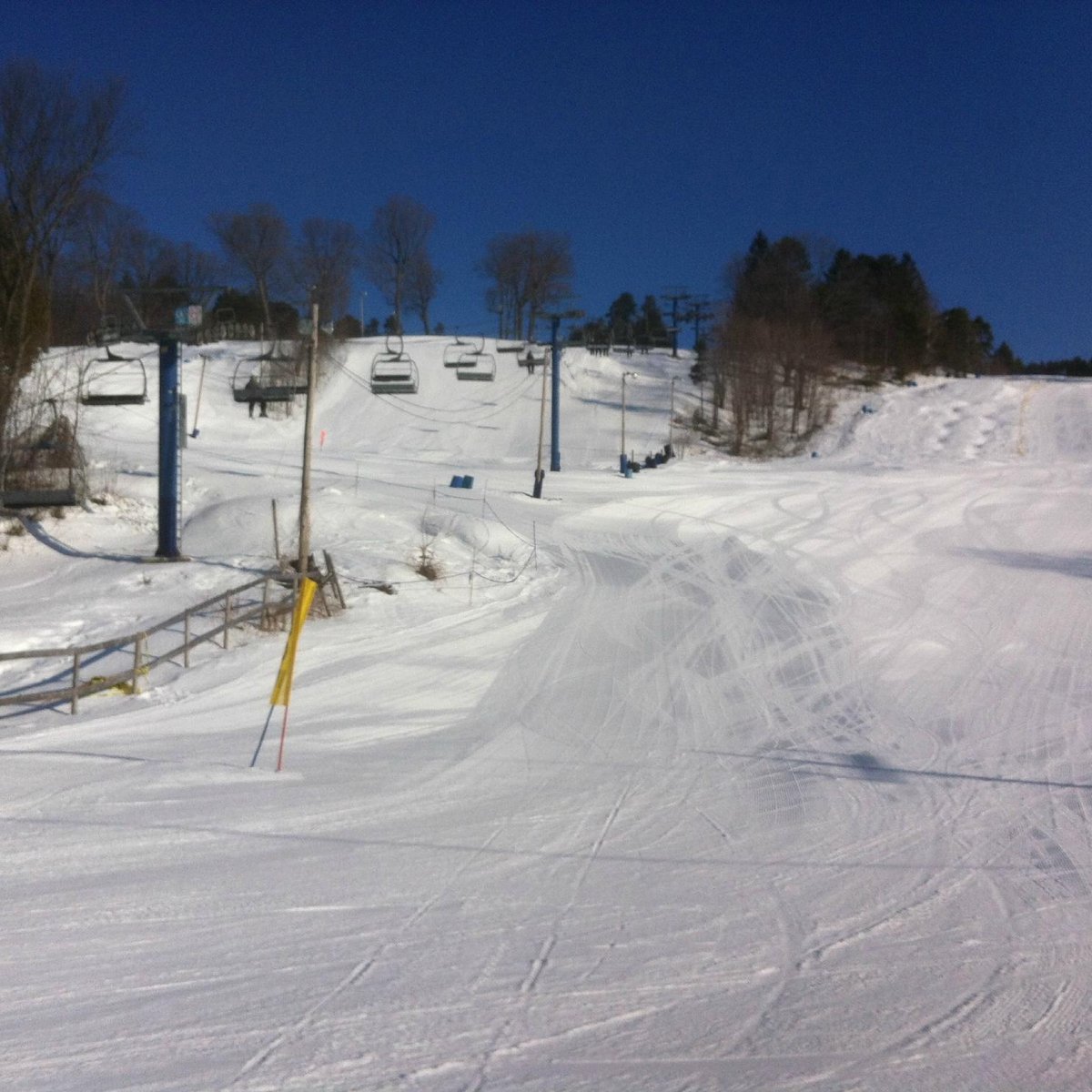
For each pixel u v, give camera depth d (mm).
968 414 77188
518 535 35188
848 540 38188
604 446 72000
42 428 38688
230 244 102562
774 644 22609
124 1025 6766
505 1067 6297
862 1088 6156
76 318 67375
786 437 77250
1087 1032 6922
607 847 10867
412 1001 7184
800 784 13430
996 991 7531
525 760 14445
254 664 20062
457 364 49031
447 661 20531
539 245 99312
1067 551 37125
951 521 42750
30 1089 5945
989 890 9734
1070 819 12094
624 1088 6090
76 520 33375
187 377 80062
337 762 14227
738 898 9422
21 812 11609
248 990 7320
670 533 38750
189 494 38719
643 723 16625
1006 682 19875
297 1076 6137
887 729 16438
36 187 38469
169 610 24656
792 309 99500
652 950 8188
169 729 16031
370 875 9867
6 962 7742
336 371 86875
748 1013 7113
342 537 31750
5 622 23469
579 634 23031
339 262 101188
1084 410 76125
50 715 16953
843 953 8211
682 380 90938
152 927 8461
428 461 62281
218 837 10906
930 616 26000
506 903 9188
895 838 11305
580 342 57844
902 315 106375
